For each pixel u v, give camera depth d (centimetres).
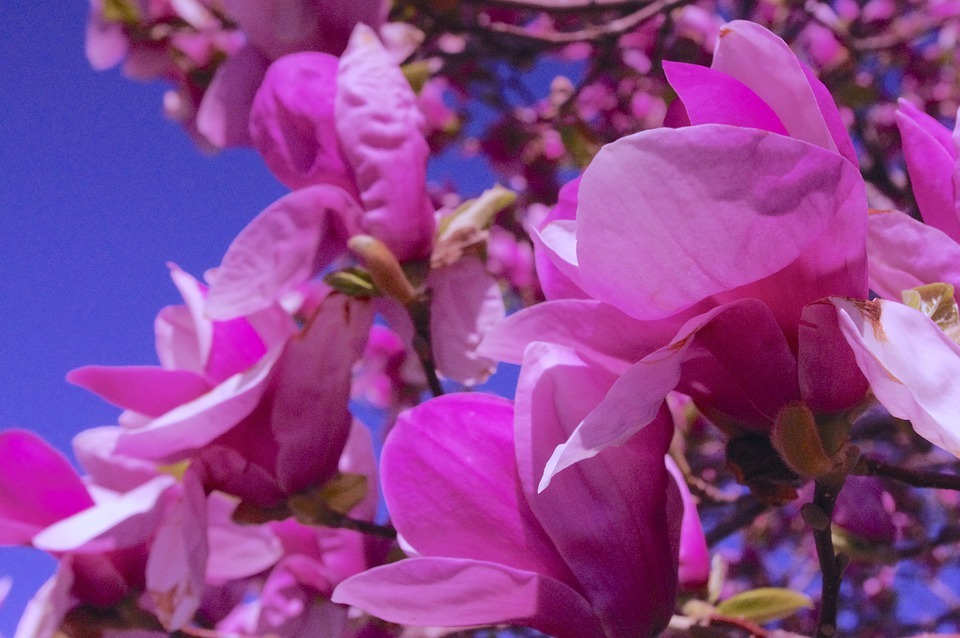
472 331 57
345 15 61
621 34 88
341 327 55
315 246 55
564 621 47
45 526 55
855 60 122
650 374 45
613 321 46
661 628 48
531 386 47
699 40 108
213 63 80
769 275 44
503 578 47
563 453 44
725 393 47
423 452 48
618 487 47
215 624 64
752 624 55
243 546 62
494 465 48
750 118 44
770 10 117
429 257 57
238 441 54
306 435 55
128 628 57
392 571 46
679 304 44
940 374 44
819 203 43
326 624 60
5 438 55
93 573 56
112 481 58
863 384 46
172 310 57
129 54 82
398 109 56
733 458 48
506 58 91
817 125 44
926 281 47
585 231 43
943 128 49
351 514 61
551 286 49
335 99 56
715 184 43
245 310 54
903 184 116
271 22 61
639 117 125
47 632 56
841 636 134
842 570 50
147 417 55
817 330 45
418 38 79
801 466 47
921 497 105
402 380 99
